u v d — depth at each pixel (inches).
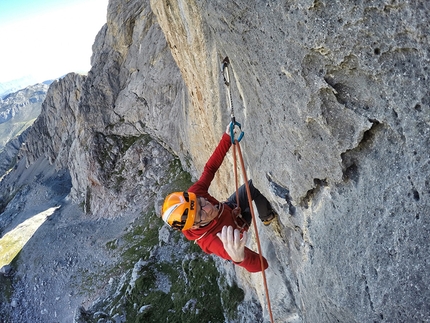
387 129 110.8
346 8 102.0
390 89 102.3
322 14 108.7
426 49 90.4
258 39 140.9
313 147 133.9
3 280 1588.3
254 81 159.2
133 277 929.5
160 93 1544.0
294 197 158.9
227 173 466.3
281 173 164.1
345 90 116.8
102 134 1838.1
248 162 208.2
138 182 1648.6
